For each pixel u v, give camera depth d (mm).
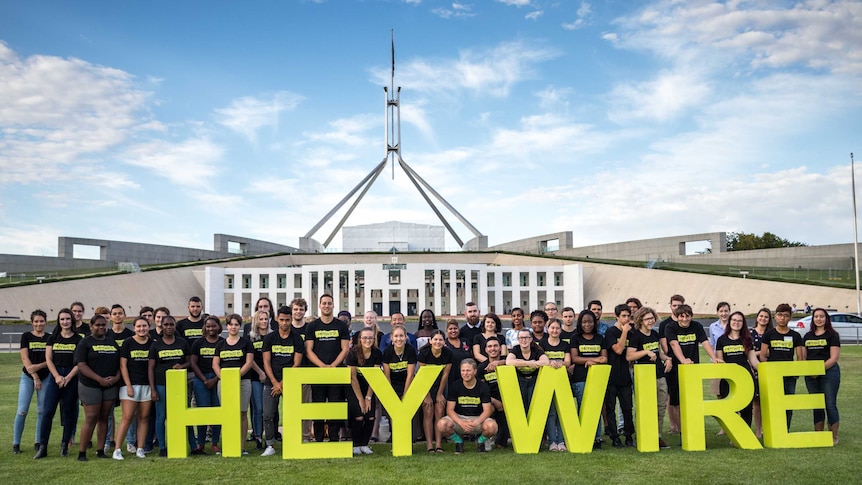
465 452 11102
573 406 11031
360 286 74438
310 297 70188
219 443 12102
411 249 96750
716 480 8984
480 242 91312
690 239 74375
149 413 11102
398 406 10812
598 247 86500
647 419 10969
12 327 44031
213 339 11781
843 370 21359
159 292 66875
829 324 11852
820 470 9469
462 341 12844
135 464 10273
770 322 12789
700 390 11023
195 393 11672
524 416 10977
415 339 13508
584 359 11727
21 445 11891
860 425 12906
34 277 61531
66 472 9750
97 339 10844
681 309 12078
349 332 12383
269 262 81188
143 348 11039
